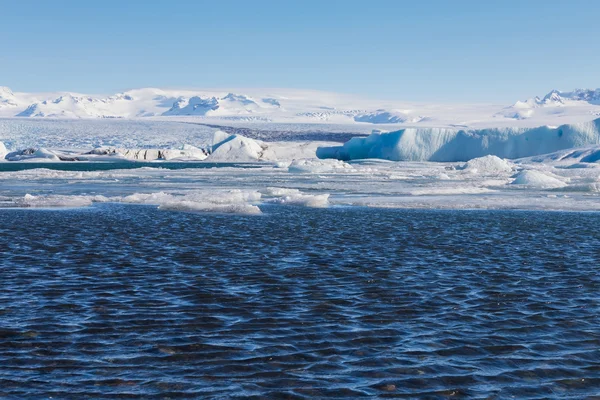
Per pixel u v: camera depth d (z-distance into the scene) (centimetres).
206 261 1158
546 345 678
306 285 958
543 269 1104
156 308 813
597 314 802
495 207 2259
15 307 811
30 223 1716
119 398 534
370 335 706
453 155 6975
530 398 546
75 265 1108
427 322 760
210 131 14462
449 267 1116
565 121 18712
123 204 2325
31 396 536
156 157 8250
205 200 2398
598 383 579
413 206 2288
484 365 619
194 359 627
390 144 7219
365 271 1071
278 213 2045
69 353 640
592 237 1526
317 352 650
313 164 5238
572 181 3612
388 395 548
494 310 819
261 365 612
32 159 7656
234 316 780
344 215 1995
